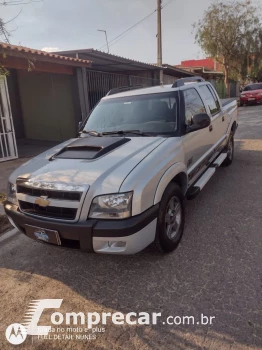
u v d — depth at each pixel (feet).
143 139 11.40
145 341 7.22
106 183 8.58
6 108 27.04
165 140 11.20
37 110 39.47
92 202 8.54
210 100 17.22
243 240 11.26
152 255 10.61
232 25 83.05
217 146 17.17
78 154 10.33
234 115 22.12
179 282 9.16
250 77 111.75
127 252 8.70
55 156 10.67
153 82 55.36
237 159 23.54
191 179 12.91
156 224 9.33
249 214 13.43
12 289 9.48
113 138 11.39
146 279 9.44
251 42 84.89
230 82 102.17
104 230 8.33
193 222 13.01
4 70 18.56
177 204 10.95
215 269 9.62
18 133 41.55
